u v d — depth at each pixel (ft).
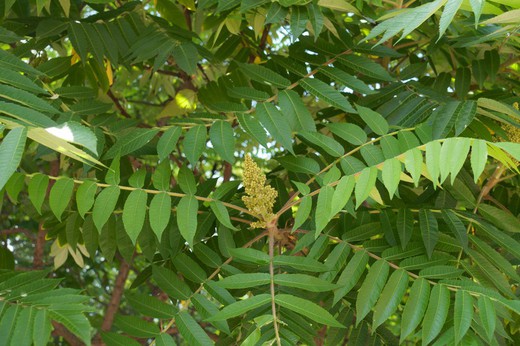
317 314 7.29
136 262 26.09
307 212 8.14
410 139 8.97
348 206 8.79
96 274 25.41
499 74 14.20
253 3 9.56
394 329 23.43
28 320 6.66
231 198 10.73
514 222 10.25
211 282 8.89
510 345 10.86
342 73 10.24
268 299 7.41
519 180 11.74
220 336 10.29
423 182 12.44
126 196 11.00
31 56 12.46
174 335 22.41
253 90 9.73
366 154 8.96
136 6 12.67
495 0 7.50
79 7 13.93
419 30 13.84
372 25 14.11
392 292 8.23
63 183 8.43
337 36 11.93
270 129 9.04
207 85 14.17
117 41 11.50
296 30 9.42
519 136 10.32
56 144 6.40
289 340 7.47
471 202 10.53
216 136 8.91
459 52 13.30
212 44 16.16
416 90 10.73
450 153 7.09
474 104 9.14
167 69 18.53
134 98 25.88
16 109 6.32
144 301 8.35
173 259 9.13
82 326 6.57
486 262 9.06
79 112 10.03
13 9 12.64
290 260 8.09
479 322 7.77
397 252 8.75
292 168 9.29
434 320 7.59
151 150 10.19
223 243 9.62
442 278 8.13
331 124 9.32
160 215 8.40
